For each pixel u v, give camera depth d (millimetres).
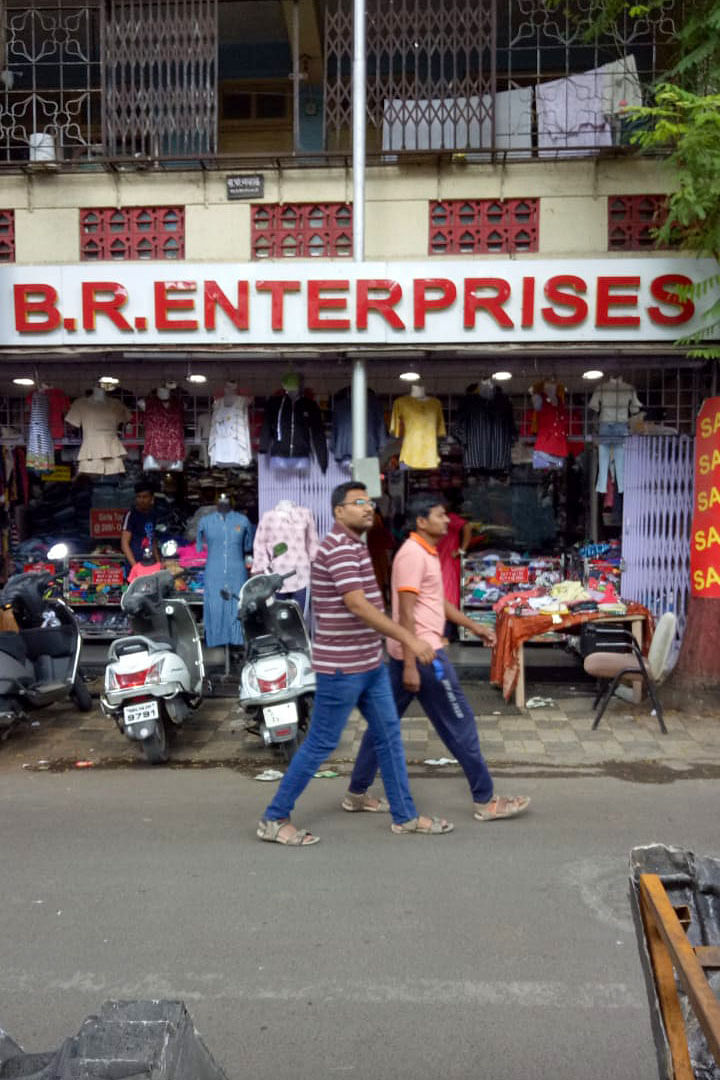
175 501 10016
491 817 5059
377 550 9117
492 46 7426
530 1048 3014
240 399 8148
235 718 7438
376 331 7465
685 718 7203
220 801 5508
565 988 3363
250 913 3975
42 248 7836
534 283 7379
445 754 6434
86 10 7867
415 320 7418
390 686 5008
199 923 3891
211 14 7727
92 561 9805
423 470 9992
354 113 7246
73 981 3447
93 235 7832
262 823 4805
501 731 6934
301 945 3693
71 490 10250
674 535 8188
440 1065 2930
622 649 7590
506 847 4680
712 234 6555
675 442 8109
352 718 7359
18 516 9992
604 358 7520
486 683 8375
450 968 3510
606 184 7496
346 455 8164
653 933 2029
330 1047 3027
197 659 7148
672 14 7527
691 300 7297
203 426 8516
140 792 5711
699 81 6895
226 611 8188
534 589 8273
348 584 4496
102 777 6047
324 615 4656
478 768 5012
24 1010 3258
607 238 7527
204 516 8367
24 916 3980
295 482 8367
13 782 5957
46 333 7668
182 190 7738
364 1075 2883
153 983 3424
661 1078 1989
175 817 5219
